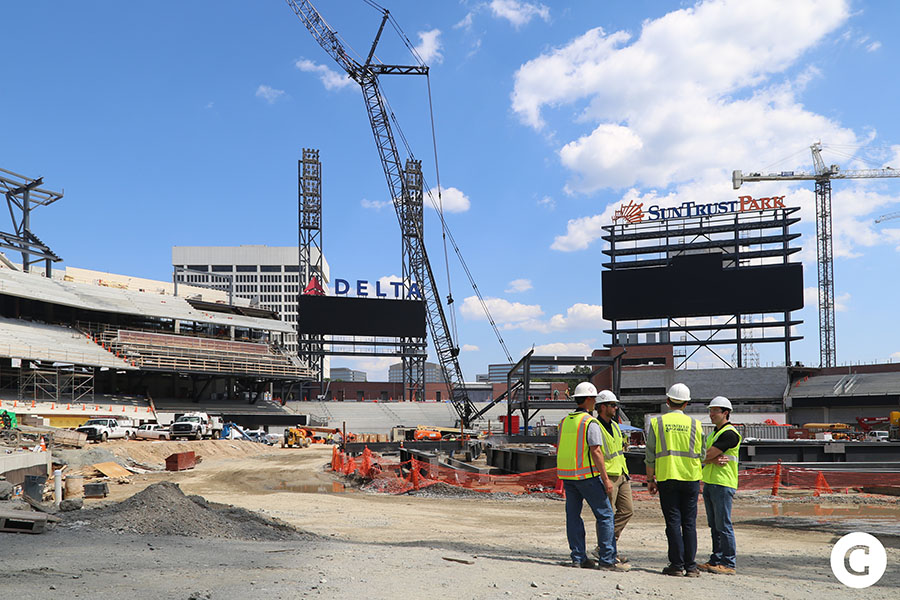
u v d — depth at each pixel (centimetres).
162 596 633
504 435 6241
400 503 2334
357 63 10581
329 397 11406
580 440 927
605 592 741
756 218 10919
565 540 1450
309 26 10244
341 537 1445
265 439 7081
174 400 8450
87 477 3097
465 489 2670
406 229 11488
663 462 917
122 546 976
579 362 6388
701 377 10081
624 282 10669
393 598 658
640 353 10719
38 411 5834
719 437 952
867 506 2147
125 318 8731
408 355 11144
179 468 3819
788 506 2142
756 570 1037
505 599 677
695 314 10338
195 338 8769
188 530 1209
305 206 11906
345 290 10875
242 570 806
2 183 7612
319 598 641
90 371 7412
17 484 2344
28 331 6925
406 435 6638
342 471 3706
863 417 8906
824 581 938
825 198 15162
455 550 1180
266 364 9156
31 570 753
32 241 7906
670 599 729
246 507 2128
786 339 10169
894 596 834
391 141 11081
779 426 4697
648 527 1678
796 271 10031
